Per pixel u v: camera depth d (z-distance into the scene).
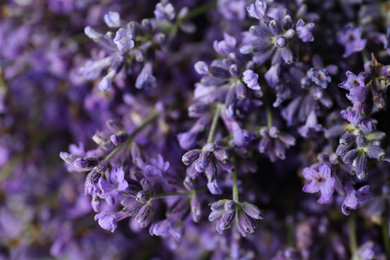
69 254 0.31
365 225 0.26
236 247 0.26
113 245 0.30
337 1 0.26
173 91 0.28
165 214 0.23
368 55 0.23
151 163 0.23
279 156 0.23
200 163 0.21
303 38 0.22
